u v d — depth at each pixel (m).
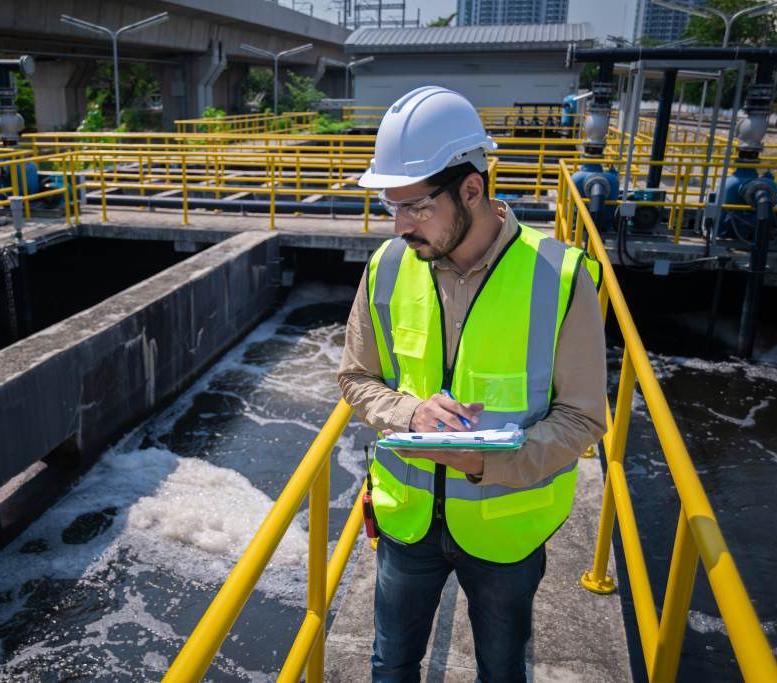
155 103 63.88
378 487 1.73
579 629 2.55
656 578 5.84
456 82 28.55
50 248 12.21
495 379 1.50
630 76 10.27
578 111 21.36
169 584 5.54
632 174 12.23
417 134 1.44
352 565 5.46
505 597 1.67
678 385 9.65
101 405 7.18
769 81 10.27
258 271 11.16
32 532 6.08
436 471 1.60
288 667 1.78
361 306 1.70
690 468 1.53
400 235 1.51
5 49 31.55
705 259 10.28
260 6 39.09
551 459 1.44
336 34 51.53
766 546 6.24
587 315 1.49
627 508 2.35
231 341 10.34
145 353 7.96
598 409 1.48
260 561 1.39
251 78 54.38
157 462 7.23
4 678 4.67
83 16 29.44
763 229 9.99
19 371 6.00
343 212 13.93
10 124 13.50
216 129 27.70
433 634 2.52
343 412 1.96
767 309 11.72
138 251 13.09
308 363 9.91
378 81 29.00
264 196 15.17
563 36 27.70
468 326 1.52
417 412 1.50
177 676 1.14
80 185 13.23
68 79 38.12
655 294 11.91
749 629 1.03
